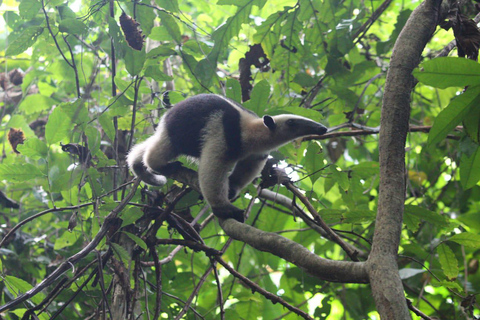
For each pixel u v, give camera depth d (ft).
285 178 14.96
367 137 27.76
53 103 24.97
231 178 17.11
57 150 24.35
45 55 24.27
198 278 21.89
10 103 27.89
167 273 21.50
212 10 28.07
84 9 20.85
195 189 15.72
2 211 23.81
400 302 8.09
